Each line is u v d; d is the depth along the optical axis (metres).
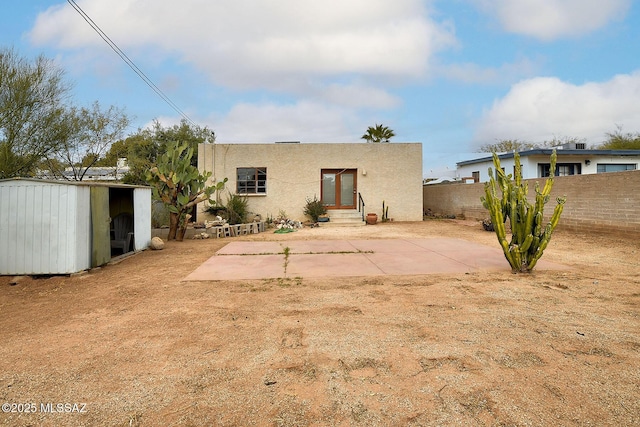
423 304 4.78
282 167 18.42
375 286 5.79
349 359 3.17
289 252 9.23
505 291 5.39
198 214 17.86
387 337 3.66
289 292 5.45
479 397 2.56
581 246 9.50
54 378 2.90
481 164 25.28
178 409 2.46
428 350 3.34
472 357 3.18
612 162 20.62
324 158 18.56
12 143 10.73
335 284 5.93
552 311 4.43
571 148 21.45
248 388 2.72
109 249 7.72
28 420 2.36
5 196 6.53
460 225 16.62
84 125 15.07
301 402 2.53
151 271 7.10
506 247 6.62
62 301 5.12
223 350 3.39
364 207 18.52
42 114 11.50
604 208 10.95
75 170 16.58
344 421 2.31
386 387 2.71
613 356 3.17
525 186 6.72
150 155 24.81
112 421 2.34
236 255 8.88
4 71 10.32
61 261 6.52
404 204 18.84
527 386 2.69
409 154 18.84
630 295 5.11
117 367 3.08
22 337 3.77
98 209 7.32
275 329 3.91
